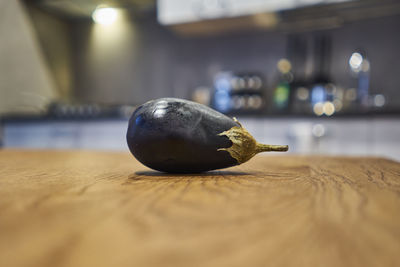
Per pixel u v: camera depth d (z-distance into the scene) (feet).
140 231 0.61
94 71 10.38
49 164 2.00
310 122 6.17
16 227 0.64
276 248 0.52
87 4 8.99
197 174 1.53
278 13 7.24
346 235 0.59
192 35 9.21
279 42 8.70
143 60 9.89
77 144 7.38
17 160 2.26
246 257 0.48
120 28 10.09
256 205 0.85
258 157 2.68
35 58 9.53
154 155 1.42
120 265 0.45
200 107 1.48
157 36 9.75
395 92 7.84
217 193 1.01
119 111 8.90
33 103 9.43
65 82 10.44
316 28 8.37
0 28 8.65
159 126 1.40
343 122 6.02
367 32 8.02
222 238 0.57
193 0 7.57
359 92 7.95
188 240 0.56
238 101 8.18
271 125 6.40
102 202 0.88
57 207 0.81
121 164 2.03
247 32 8.93
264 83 8.79
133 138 1.44
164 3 7.85
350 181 1.29
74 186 1.15
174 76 9.61
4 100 8.76
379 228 0.64
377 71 7.94
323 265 0.45
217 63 9.22
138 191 1.05
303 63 8.51
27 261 0.45
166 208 0.81
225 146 1.43
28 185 1.17
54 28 10.09
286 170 1.70
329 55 8.27
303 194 1.00
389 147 5.76
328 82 7.70
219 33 9.04
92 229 0.62
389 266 0.45
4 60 8.75
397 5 6.95
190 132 1.40
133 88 10.01
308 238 0.57
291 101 7.78
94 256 0.48
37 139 7.62
